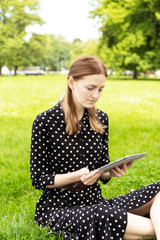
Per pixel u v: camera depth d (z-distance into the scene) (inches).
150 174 190.9
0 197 161.0
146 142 284.2
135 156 101.7
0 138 287.0
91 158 111.4
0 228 116.2
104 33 1782.7
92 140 110.7
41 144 108.3
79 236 98.7
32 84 990.4
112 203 113.7
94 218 96.0
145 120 400.2
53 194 110.7
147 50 1268.5
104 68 100.0
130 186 175.0
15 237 110.8
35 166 108.7
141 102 587.5
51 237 105.0
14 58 2278.5
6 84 1043.3
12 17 2256.4
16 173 189.8
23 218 122.0
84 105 101.9
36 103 528.4
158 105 545.0
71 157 109.0
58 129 108.0
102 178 118.0
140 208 110.6
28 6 2255.2
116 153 245.3
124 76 2495.1
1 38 2186.3
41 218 109.7
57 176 105.7
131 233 99.6
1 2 2171.5
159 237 97.1
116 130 331.9
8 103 538.9
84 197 109.6
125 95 722.8
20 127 344.2
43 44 2480.3
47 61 4131.4
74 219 100.3
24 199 156.7
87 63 99.0
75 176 103.1
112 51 1545.3
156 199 105.7
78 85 100.2
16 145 268.1
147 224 101.3
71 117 106.2
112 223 95.4
